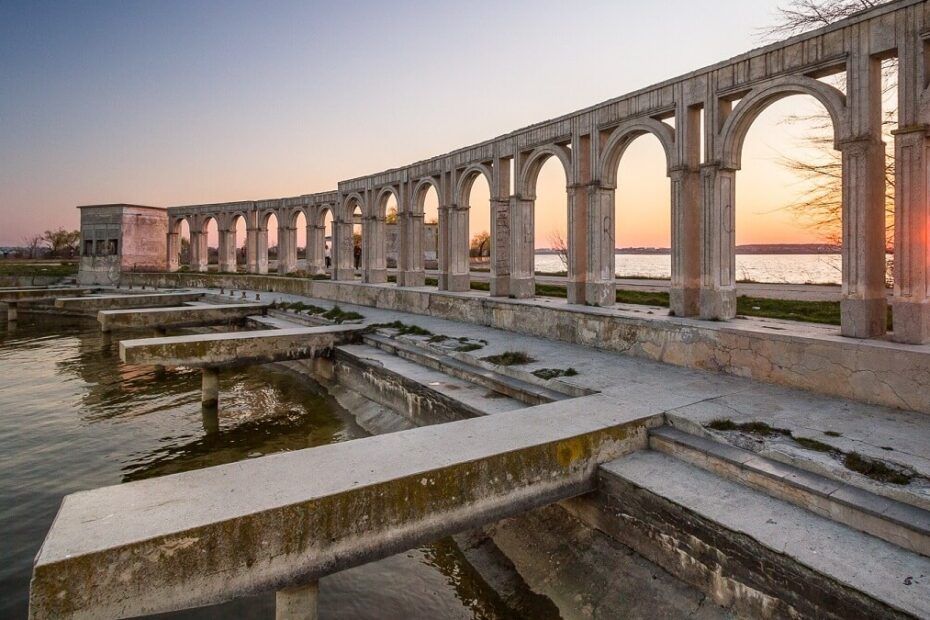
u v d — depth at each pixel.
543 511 7.55
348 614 6.55
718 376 9.38
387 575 7.34
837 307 11.98
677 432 7.06
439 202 19.62
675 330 10.34
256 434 12.63
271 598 6.82
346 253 27.41
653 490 5.93
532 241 15.86
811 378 8.27
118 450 11.66
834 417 7.04
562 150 14.11
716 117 10.24
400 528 5.32
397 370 12.25
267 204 35.69
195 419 13.66
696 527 5.45
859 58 8.07
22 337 25.94
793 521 5.18
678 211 11.01
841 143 8.27
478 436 6.42
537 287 18.81
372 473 5.39
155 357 13.38
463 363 11.73
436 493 5.50
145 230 40.44
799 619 4.63
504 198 16.56
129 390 16.28
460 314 17.00
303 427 13.07
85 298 25.89
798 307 12.13
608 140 12.91
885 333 8.43
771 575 4.81
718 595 5.31
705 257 10.50
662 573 5.87
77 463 10.95
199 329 26.58
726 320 10.43
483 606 6.72
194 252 40.47
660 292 16.36
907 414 7.11
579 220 13.76
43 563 3.96
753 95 9.57
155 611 4.33
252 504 4.78
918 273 7.53
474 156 17.58
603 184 13.06
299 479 5.28
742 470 5.97
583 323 12.39
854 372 7.76
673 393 8.30
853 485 5.33
